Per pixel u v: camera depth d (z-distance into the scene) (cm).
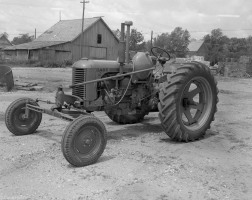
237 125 834
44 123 785
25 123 683
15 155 555
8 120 661
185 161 552
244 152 609
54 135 682
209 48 7656
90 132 523
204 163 545
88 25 5066
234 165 540
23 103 668
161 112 627
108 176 481
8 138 655
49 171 495
